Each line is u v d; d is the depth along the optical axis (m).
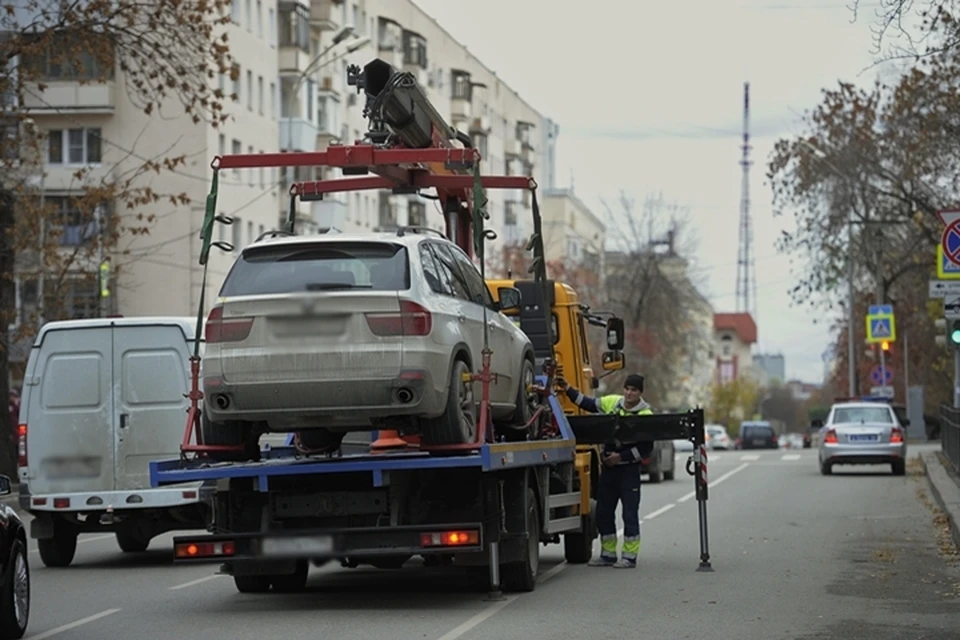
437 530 30.12
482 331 32.38
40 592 35.81
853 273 138.62
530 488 34.44
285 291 29.41
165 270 133.75
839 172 109.81
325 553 30.11
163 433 42.69
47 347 43.12
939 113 85.56
